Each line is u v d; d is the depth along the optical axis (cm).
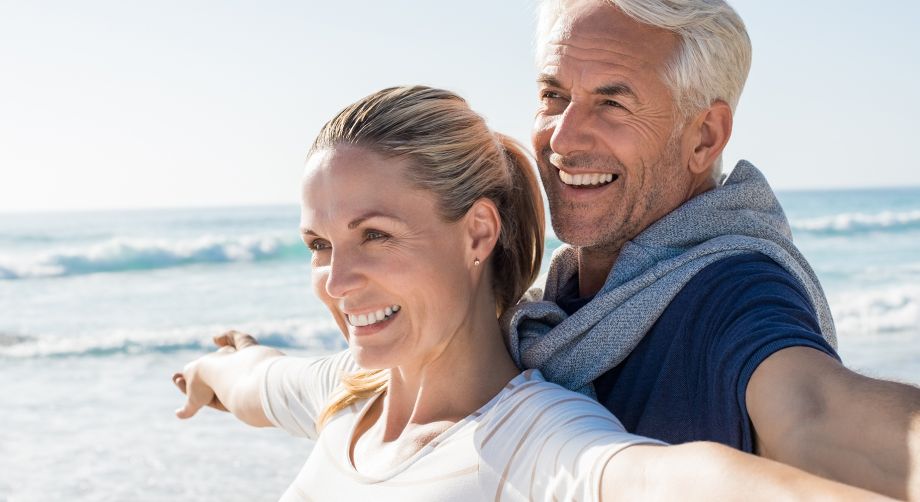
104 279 2595
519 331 218
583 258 237
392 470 184
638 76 216
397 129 184
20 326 1969
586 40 219
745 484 122
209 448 916
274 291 2392
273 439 942
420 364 195
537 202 213
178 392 1237
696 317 194
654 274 204
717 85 225
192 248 2742
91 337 1736
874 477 133
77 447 944
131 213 6450
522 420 172
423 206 184
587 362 206
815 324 175
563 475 155
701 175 235
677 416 194
